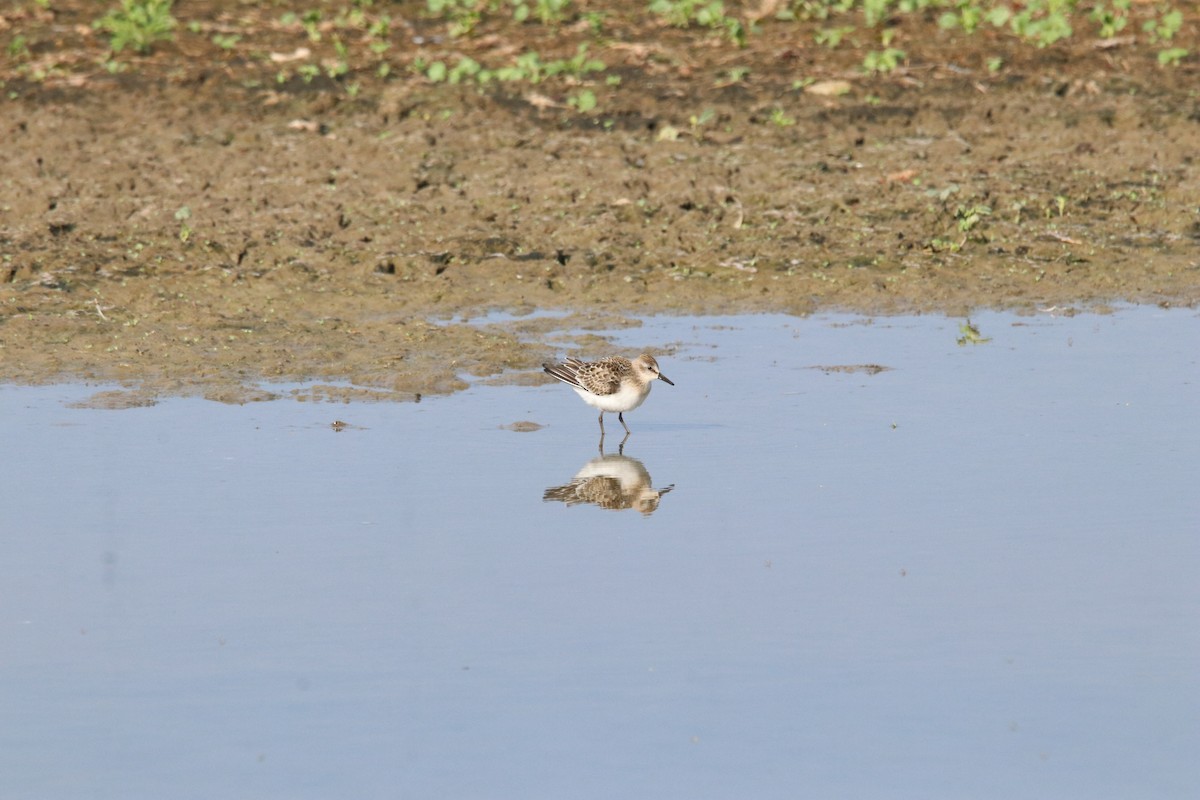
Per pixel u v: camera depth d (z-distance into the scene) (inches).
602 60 1953.7
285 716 629.9
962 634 701.9
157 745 608.7
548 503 869.8
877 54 1926.7
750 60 1948.8
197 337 1167.6
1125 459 936.3
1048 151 1654.8
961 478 904.9
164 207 1460.4
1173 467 922.1
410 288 1293.1
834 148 1653.5
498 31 2075.5
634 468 926.4
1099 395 1059.3
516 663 672.4
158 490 878.4
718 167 1579.7
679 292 1306.6
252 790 577.6
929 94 1835.6
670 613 722.2
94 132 1696.6
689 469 925.2
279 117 1752.0
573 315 1245.1
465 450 956.0
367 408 1032.8
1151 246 1412.4
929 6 2149.4
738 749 604.1
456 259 1355.8
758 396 1060.5
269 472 910.4
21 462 919.0
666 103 1798.7
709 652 682.8
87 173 1557.6
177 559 783.7
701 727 619.8
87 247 1350.9
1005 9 2053.4
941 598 739.4
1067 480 900.0
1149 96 1824.6
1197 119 1743.4
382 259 1341.0
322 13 2139.5
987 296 1300.4
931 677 661.3
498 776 585.3
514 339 1177.4
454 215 1456.7
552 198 1498.5
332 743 609.0
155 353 1132.5
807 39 2027.6
